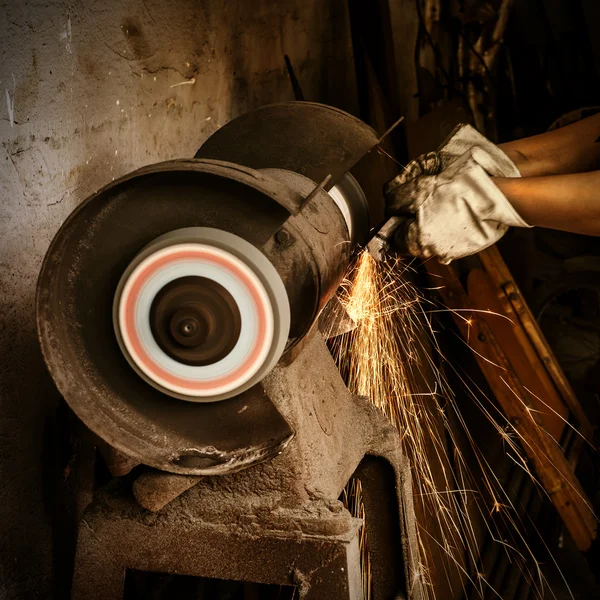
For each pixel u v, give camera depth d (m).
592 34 4.12
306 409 1.46
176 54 2.47
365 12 3.24
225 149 1.71
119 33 2.10
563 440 3.16
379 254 1.60
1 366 1.59
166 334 1.24
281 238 1.26
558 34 4.14
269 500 1.39
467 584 2.69
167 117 2.43
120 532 1.44
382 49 3.23
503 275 3.22
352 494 2.12
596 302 4.29
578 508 2.95
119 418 1.31
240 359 1.24
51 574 1.78
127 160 2.16
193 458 1.33
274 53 3.18
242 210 1.25
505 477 3.19
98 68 1.99
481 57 3.89
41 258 1.73
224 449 1.33
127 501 1.44
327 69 3.46
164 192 1.26
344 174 1.73
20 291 1.65
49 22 1.76
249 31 3.02
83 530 1.44
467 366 3.24
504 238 4.02
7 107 1.60
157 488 1.36
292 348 1.35
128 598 1.81
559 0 4.09
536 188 1.56
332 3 3.43
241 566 1.40
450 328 3.18
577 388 3.97
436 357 3.04
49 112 1.76
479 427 3.20
